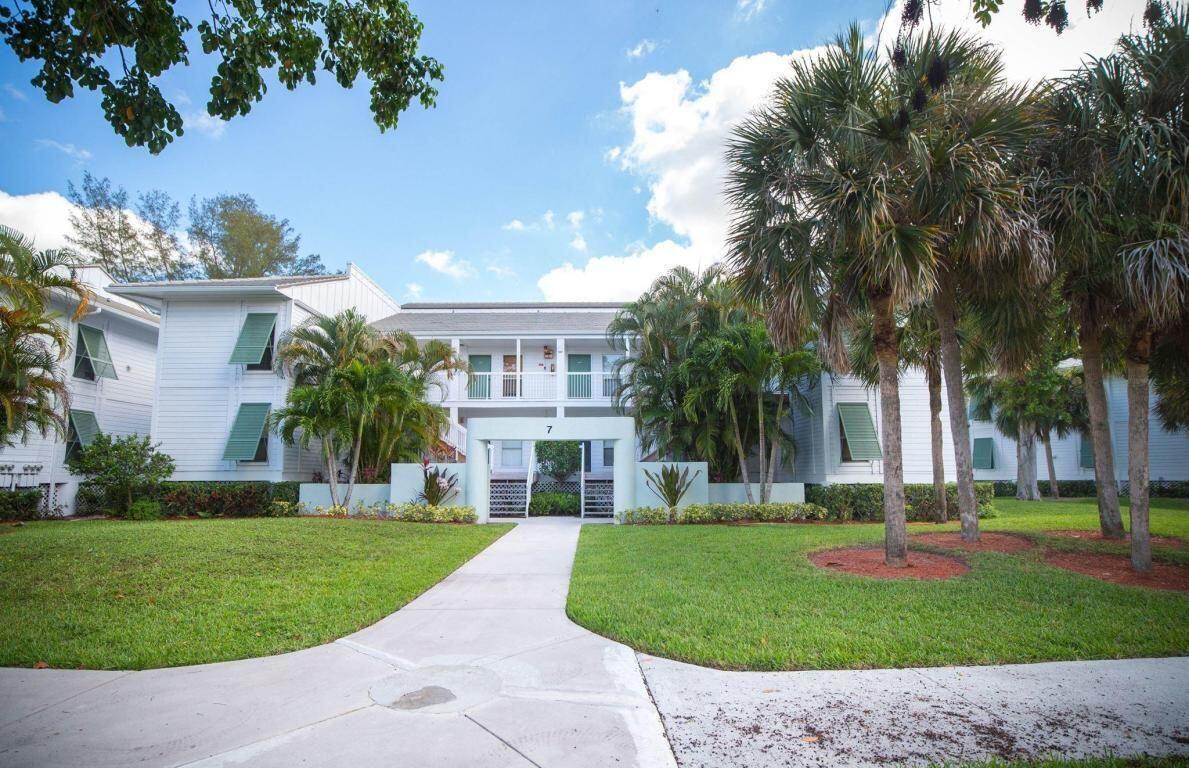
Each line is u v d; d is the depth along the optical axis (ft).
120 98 19.11
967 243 26.61
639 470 55.06
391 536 40.45
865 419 57.72
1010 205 26.27
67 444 59.16
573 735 12.27
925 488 52.95
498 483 65.77
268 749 11.73
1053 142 28.78
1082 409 76.48
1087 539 33.30
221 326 61.41
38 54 18.17
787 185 27.61
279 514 53.72
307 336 55.72
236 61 20.29
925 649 17.16
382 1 22.18
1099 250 27.84
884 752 11.51
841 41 27.12
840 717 13.05
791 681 15.15
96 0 17.76
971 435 89.86
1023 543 32.65
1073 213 26.66
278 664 16.79
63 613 21.07
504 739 12.12
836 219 26.66
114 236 106.52
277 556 31.24
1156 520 44.93
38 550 30.19
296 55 21.25
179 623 20.29
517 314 85.25
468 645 18.52
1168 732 12.28
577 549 37.58
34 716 13.29
